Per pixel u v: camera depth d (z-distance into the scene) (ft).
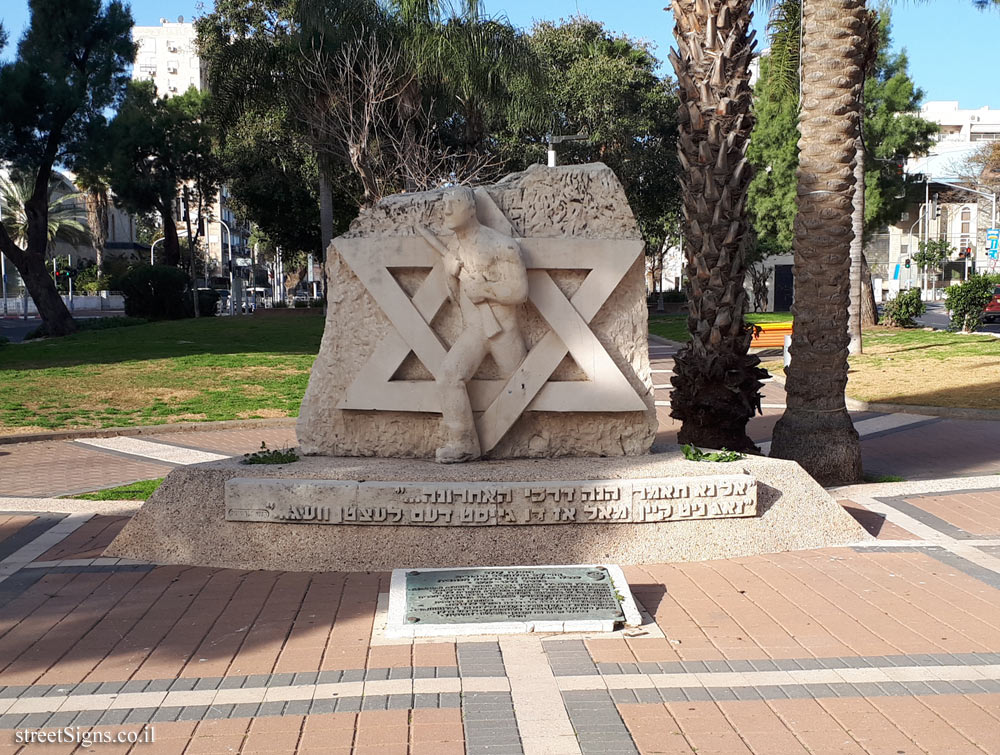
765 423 49.14
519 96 75.56
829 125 31.60
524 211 25.04
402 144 77.61
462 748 13.43
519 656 16.90
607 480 22.79
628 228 25.05
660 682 15.71
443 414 24.23
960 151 235.81
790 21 63.16
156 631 18.34
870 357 71.92
